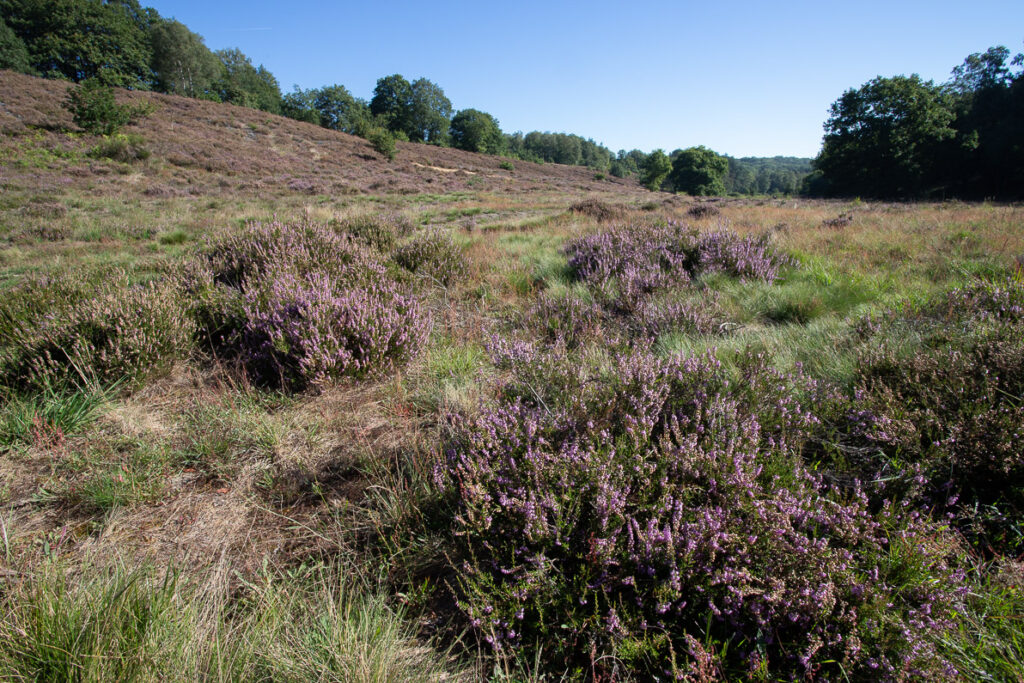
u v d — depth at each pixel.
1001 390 2.39
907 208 18.47
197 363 3.73
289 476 2.45
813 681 1.35
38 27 59.03
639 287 5.31
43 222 12.88
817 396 2.73
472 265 7.07
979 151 45.72
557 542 1.72
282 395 3.17
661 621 1.52
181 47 70.88
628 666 1.47
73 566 1.87
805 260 6.71
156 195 20.81
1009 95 46.16
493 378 3.23
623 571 1.65
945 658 1.36
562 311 4.77
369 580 1.86
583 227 11.20
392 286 4.91
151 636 1.48
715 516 1.72
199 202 19.33
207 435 2.69
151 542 2.02
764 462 2.11
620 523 1.78
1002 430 2.05
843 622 1.43
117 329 3.34
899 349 3.07
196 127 38.97
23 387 3.17
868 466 2.28
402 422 2.89
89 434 2.74
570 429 2.31
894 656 1.35
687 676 1.34
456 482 2.18
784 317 4.72
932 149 48.81
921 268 6.18
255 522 2.16
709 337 3.91
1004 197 39.97
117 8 70.00
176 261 6.84
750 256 6.04
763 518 1.69
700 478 1.97
